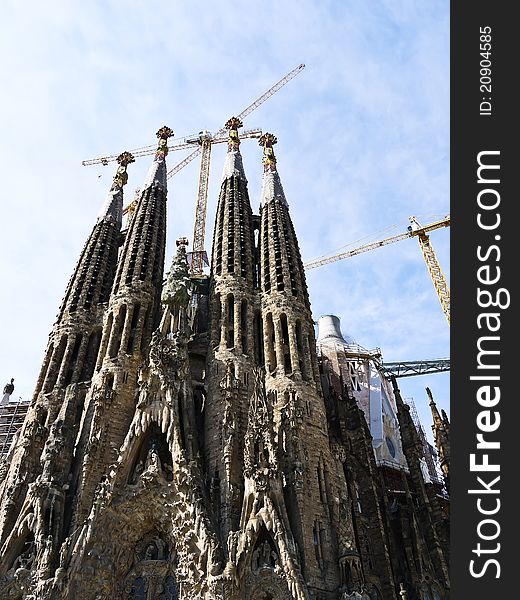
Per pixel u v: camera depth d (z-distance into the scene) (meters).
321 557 47.41
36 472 54.16
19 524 48.12
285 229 78.12
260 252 77.06
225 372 61.12
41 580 43.69
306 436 55.25
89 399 60.00
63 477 52.28
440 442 78.75
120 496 49.50
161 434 54.62
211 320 69.12
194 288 80.19
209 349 66.31
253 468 49.69
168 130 101.50
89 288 73.12
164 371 56.94
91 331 69.25
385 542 57.31
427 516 63.53
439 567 58.81
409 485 74.88
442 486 82.81
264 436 52.03
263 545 46.53
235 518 49.78
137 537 49.34
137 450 52.84
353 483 60.97
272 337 65.94
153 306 71.06
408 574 57.56
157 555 49.12
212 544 45.31
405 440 72.38
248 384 61.22
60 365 65.25
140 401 55.03
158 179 90.25
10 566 46.12
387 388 95.56
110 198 89.25
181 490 49.38
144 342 66.44
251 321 67.88
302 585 43.00
